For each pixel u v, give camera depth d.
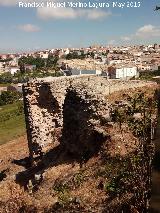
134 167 8.73
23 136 46.47
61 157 19.91
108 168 14.51
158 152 2.84
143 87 32.41
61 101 24.69
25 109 25.83
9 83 152.38
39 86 24.83
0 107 92.88
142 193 8.18
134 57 159.38
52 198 14.89
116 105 19.44
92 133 17.75
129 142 15.02
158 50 196.62
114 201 12.02
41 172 19.67
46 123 25.00
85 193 13.90
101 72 84.00
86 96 19.62
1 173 27.83
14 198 16.73
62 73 108.94
